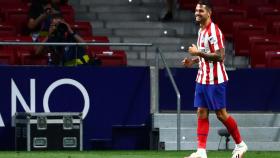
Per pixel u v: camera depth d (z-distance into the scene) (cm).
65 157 2812
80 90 3684
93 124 3703
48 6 4256
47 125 3431
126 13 5038
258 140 3772
